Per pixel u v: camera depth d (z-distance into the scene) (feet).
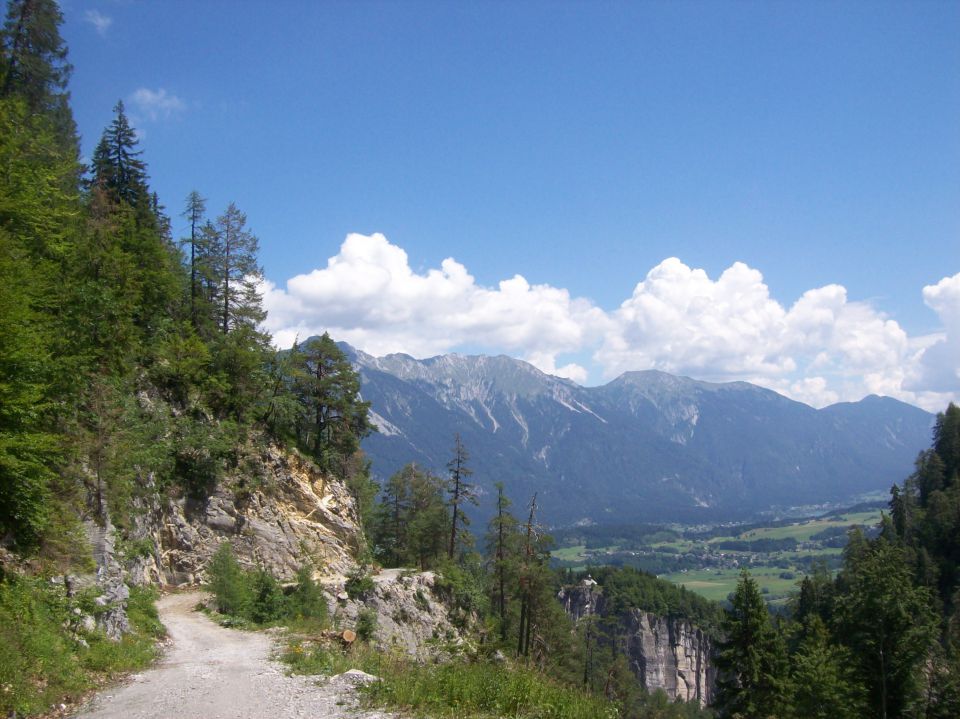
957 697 146.92
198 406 137.80
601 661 221.05
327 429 180.14
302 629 84.79
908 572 146.92
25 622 47.88
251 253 173.58
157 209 185.16
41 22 114.32
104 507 72.90
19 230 66.44
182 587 113.09
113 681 50.08
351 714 39.86
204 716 39.91
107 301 96.99
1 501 47.91
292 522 145.69
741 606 143.23
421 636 135.54
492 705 41.47
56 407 60.59
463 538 199.21
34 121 102.89
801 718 132.16
